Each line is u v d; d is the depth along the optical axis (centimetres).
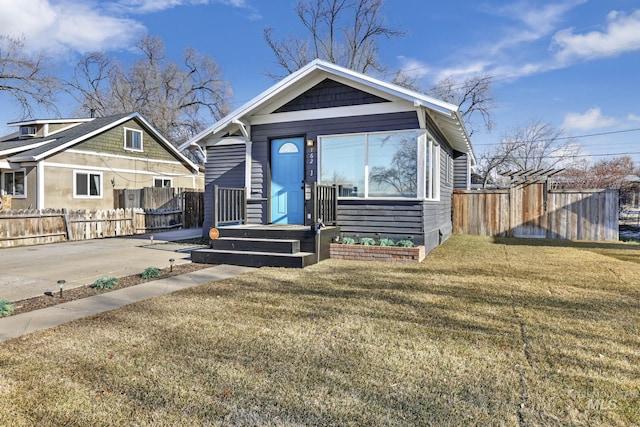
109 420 221
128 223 1373
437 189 957
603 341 334
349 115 834
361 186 827
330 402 238
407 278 582
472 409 231
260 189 916
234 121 899
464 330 361
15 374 274
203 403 238
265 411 229
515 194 1219
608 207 1117
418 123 781
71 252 894
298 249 718
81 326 373
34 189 1488
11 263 746
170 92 3431
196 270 656
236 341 334
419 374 275
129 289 524
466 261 735
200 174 2275
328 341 334
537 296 479
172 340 336
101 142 1708
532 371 279
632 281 561
